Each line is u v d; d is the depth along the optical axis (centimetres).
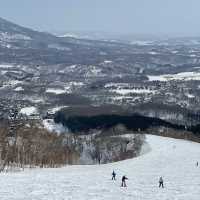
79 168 13050
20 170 12138
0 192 6806
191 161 13700
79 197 6712
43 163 15812
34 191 6988
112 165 13925
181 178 9269
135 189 7562
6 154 14512
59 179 8388
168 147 18938
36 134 19612
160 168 11862
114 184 8012
